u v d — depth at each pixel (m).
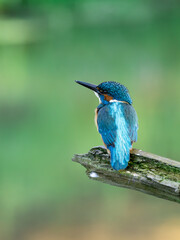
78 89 24.12
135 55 32.56
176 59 30.62
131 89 23.36
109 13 46.91
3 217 11.09
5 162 13.69
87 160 5.82
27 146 15.02
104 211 11.45
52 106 20.89
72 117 18.61
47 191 12.16
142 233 10.36
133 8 47.88
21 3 44.00
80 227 10.80
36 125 17.52
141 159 5.37
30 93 23.08
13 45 38.44
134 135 6.39
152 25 44.72
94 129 17.27
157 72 26.94
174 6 48.28
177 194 5.03
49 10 45.28
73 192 12.28
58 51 35.75
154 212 11.40
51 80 26.42
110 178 5.65
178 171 5.13
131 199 12.10
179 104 20.16
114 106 6.71
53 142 15.45
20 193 12.08
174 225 10.83
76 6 46.28
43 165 13.49
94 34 42.00
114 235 10.41
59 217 11.24
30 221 11.08
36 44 38.66
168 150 14.91
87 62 31.02
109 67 29.20
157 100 20.92
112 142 5.89
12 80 26.44
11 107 20.69
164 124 17.36
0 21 43.69
